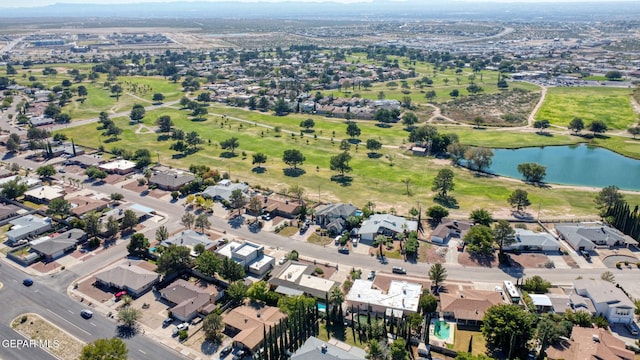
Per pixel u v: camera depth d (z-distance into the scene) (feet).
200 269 485.15
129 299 452.35
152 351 387.75
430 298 428.56
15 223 609.01
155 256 533.55
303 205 643.45
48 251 531.09
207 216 646.33
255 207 642.63
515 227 605.73
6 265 519.19
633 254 541.75
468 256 538.88
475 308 427.74
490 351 388.57
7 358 378.12
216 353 386.52
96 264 522.47
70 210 639.35
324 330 417.49
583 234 566.77
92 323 423.23
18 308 442.91
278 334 388.37
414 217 634.43
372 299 446.60
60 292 469.98
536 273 506.48
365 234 579.48
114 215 622.13
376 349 366.43
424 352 383.45
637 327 421.18
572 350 379.55
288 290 464.65
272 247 563.07
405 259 534.78
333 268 517.55
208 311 435.94
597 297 438.40
